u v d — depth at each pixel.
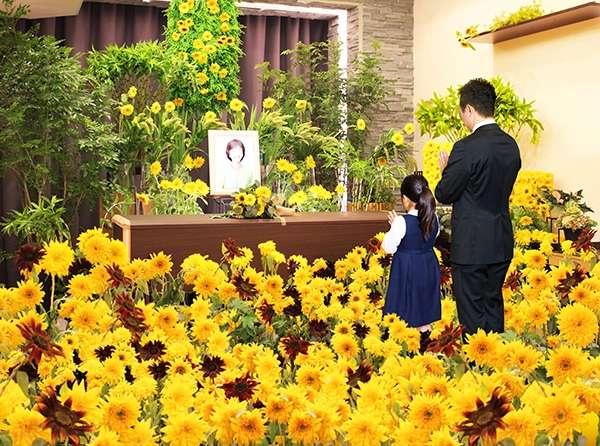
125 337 1.73
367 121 7.80
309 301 2.46
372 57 7.63
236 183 6.05
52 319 1.87
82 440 1.11
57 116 5.61
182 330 1.82
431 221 3.65
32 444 1.00
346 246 4.61
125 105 5.82
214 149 6.05
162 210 5.75
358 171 6.56
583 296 2.05
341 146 6.91
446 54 7.39
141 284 2.23
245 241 4.38
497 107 5.69
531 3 6.21
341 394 1.31
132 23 7.35
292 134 6.48
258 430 1.17
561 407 1.08
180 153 6.36
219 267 2.45
